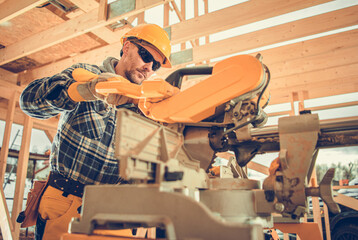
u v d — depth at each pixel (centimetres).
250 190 69
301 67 371
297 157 66
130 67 134
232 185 72
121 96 87
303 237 122
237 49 324
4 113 476
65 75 101
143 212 54
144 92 79
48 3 271
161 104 81
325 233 342
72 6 274
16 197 388
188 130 87
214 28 275
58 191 108
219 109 80
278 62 386
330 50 338
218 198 68
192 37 288
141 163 56
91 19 268
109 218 56
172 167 61
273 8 250
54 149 119
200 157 84
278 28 309
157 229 82
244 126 77
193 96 76
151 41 128
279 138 73
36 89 104
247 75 72
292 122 69
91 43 351
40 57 382
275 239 198
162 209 52
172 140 68
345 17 277
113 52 333
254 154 82
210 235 46
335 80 418
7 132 396
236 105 79
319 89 436
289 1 245
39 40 312
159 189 54
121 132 53
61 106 94
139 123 59
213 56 337
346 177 802
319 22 289
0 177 371
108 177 123
